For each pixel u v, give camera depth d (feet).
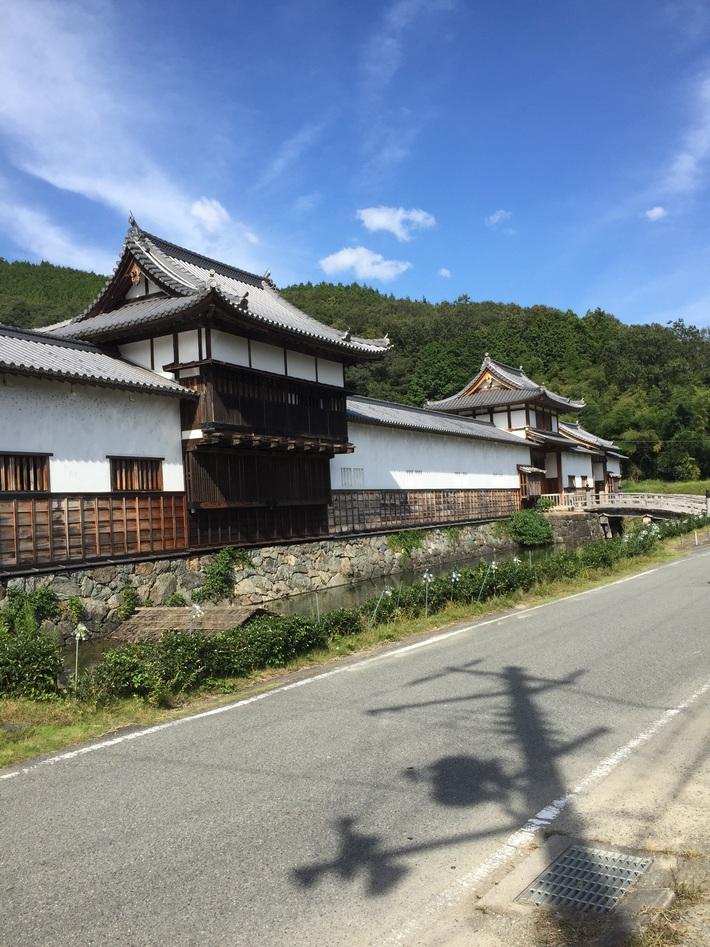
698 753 19.19
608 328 328.29
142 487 58.03
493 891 12.71
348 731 22.38
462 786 17.57
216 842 14.85
